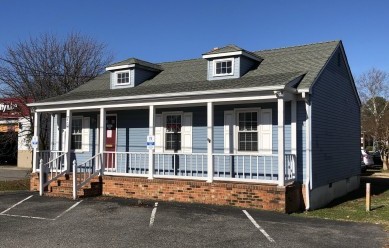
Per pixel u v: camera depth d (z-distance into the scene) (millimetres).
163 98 14266
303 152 13055
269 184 12211
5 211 11547
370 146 54625
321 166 14008
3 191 16219
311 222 10289
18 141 32531
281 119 11930
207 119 14109
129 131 17109
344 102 17016
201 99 13508
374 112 38594
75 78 29219
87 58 30766
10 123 30500
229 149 14594
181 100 13914
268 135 13938
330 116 15141
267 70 15211
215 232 8977
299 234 8883
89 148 18094
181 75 17734
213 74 15711
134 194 14172
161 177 14047
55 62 28391
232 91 12688
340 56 16594
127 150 17094
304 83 13125
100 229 9250
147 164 16422
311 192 12992
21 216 10812
